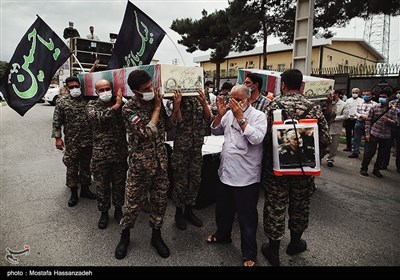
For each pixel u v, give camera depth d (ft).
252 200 7.67
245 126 6.95
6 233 9.35
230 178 7.72
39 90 10.35
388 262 8.05
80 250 8.43
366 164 16.21
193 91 8.57
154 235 8.36
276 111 7.07
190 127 9.45
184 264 7.84
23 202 11.84
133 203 7.95
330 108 12.61
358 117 19.97
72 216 10.61
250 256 7.62
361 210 11.55
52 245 8.66
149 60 9.53
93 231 9.52
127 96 8.72
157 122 7.90
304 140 6.73
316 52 64.95
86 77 10.84
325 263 7.99
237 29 37.78
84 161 11.92
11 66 9.87
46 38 10.48
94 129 9.36
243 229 7.72
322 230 9.88
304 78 12.35
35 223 10.03
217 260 8.05
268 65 73.97
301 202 7.63
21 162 18.06
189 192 9.93
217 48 46.80
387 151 17.38
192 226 10.00
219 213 8.59
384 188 14.17
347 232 9.75
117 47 10.25
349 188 14.14
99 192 9.64
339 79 33.58
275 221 7.45
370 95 19.99
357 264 7.95
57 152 20.66
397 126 15.71
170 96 7.81
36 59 10.30
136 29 9.78
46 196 12.50
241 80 13.29
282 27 38.45
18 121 35.68
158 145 7.98
